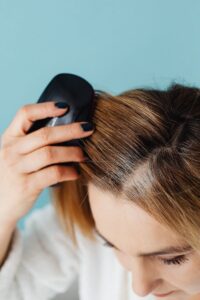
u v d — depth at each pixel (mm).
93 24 992
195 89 675
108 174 613
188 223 593
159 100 633
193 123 609
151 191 593
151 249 620
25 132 663
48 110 617
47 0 985
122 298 917
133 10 972
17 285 869
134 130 608
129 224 617
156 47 995
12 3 997
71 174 656
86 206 825
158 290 712
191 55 993
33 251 880
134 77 1021
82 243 896
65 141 628
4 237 786
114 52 1007
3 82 1060
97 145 623
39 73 1042
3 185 708
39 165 637
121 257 693
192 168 588
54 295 912
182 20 969
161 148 599
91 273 920
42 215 917
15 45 1027
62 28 1003
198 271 655
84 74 1030
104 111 634
